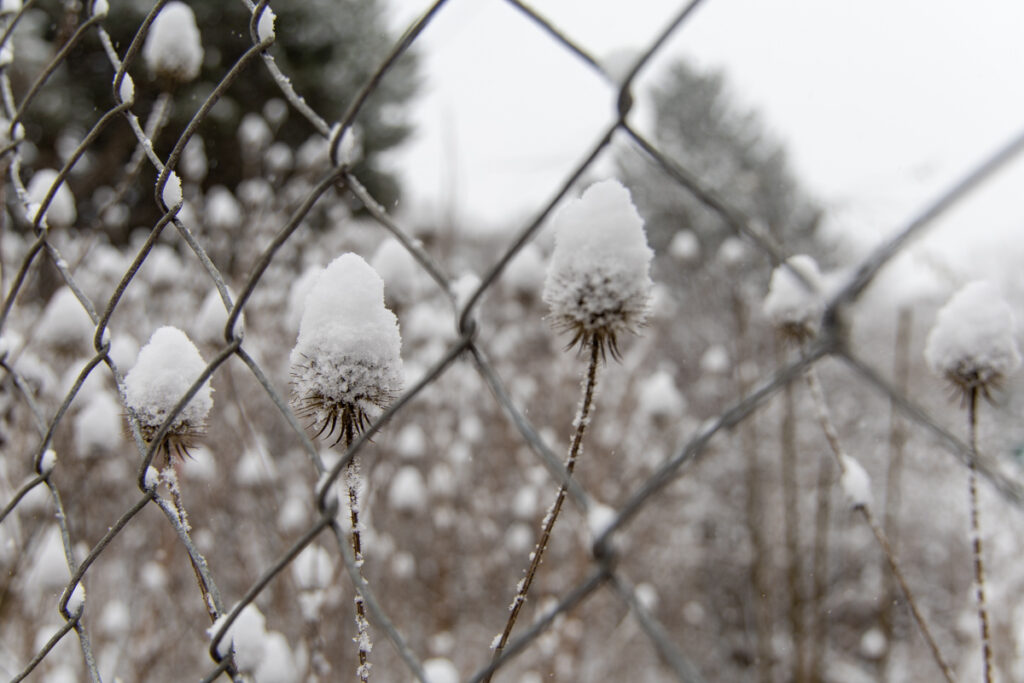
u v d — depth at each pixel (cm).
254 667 109
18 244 233
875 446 547
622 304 64
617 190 66
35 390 185
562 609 47
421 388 57
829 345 46
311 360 72
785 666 482
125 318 327
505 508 384
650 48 48
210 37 450
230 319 72
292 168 426
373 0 651
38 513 175
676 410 323
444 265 341
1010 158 36
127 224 405
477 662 332
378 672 300
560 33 52
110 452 184
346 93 654
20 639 184
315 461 64
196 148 347
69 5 167
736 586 539
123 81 93
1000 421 428
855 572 539
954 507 497
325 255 467
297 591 183
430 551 354
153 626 225
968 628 249
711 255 778
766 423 560
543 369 392
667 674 478
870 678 477
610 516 47
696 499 557
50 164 441
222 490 270
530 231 53
